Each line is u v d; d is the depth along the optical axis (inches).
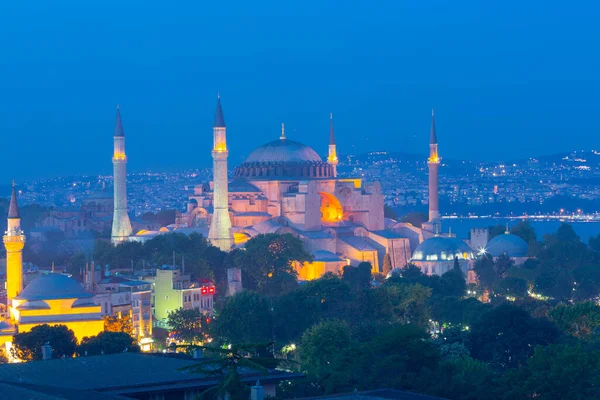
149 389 7288.4
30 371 7746.1
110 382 7416.3
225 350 6604.3
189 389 7396.7
